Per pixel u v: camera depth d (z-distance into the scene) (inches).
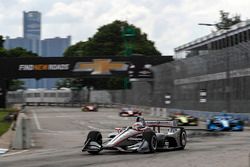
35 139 1049.5
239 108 1732.3
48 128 1481.3
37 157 658.2
